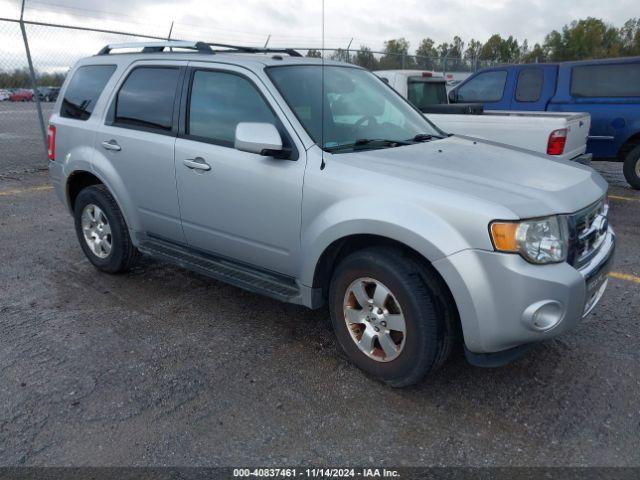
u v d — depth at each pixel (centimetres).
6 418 290
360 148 347
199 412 296
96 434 278
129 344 367
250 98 362
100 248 482
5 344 365
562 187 304
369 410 297
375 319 309
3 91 1106
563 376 327
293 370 337
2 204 741
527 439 274
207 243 396
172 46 425
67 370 335
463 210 271
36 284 467
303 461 260
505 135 688
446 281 274
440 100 950
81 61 496
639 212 710
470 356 288
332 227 309
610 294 443
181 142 390
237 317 406
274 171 338
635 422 285
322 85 350
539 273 265
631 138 849
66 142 481
